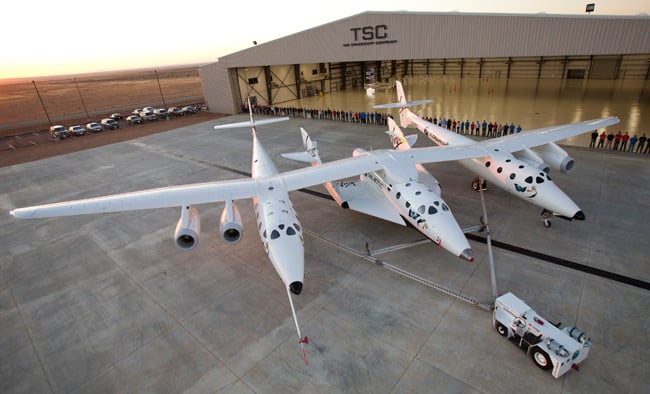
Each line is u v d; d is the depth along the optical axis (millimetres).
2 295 14211
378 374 9656
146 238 17750
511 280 12828
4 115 74688
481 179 19266
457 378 9375
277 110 47875
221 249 16328
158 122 49031
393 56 36375
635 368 9328
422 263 14125
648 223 15656
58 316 12836
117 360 10766
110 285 14352
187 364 10438
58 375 10414
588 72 58594
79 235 18500
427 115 40219
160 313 12594
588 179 20281
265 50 45406
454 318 11383
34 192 25047
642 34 23312
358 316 11750
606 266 13195
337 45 39875
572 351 8805
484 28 29938
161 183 24922
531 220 16719
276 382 9656
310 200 20625
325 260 14812
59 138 42312
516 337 10000
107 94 116812
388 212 15703
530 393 8859
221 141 35344
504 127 28672
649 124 30266
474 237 15688
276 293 13188
